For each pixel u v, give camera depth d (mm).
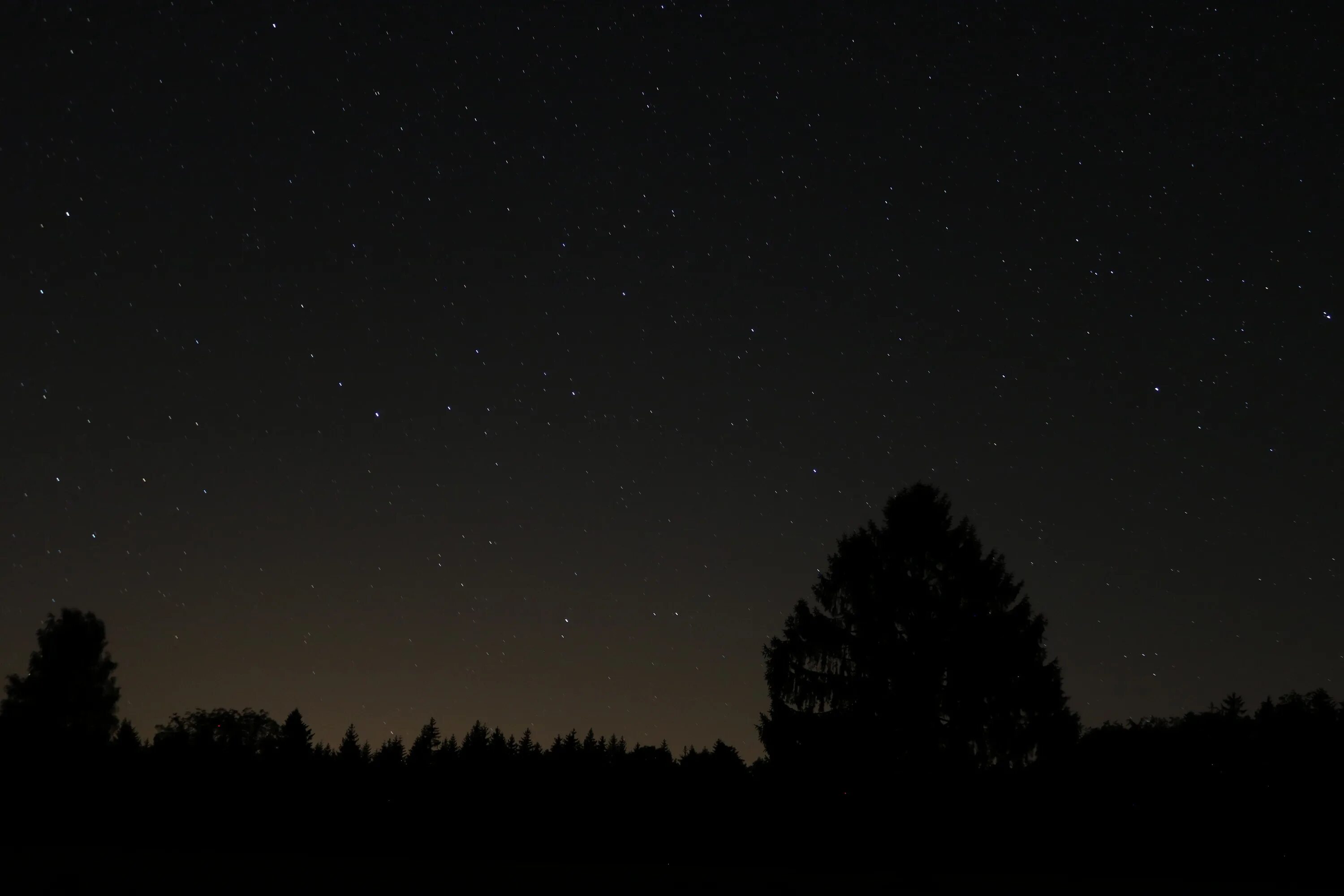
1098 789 23391
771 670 24297
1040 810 22906
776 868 22797
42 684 44094
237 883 15953
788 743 23578
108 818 27938
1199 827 23031
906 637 23469
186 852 24000
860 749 22891
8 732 28641
